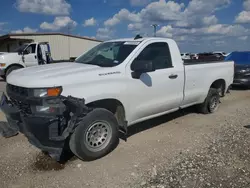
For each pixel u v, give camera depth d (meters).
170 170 3.47
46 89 3.33
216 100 6.55
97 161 3.78
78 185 3.15
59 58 29.88
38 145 3.51
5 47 27.36
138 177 3.31
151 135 4.85
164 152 4.07
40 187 3.10
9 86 3.94
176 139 4.64
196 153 4.01
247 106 7.46
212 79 6.16
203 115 6.32
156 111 4.82
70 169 3.54
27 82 3.44
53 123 3.26
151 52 4.68
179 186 3.09
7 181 3.21
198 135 4.86
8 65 13.87
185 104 5.54
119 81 4.02
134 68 4.21
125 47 4.59
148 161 3.76
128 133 4.95
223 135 4.85
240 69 10.36
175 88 5.07
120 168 3.56
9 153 3.97
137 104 4.38
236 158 3.83
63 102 3.31
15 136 4.65
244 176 3.32
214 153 4.01
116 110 4.31
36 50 14.68
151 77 4.53
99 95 3.75
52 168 3.56
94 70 3.86
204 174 3.36
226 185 3.11
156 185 3.12
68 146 3.80
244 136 4.77
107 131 3.89
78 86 3.56
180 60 5.21
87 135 3.64
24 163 3.67
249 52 12.14
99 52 4.83
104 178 3.30
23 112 3.52
